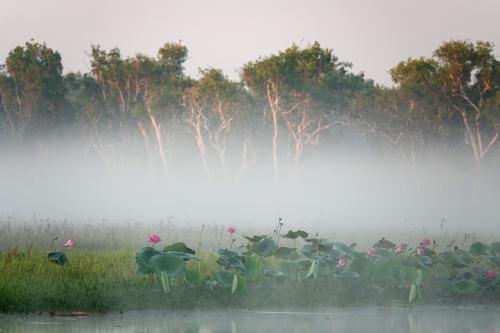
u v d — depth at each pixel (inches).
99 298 1386.6
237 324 1288.1
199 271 1585.9
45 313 1323.8
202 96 7500.0
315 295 1535.4
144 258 1475.1
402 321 1369.3
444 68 7249.0
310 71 7372.1
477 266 1889.8
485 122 7190.0
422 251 1744.6
